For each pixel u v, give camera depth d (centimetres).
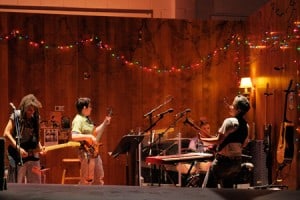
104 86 698
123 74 704
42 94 678
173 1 812
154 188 124
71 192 118
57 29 684
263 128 659
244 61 737
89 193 116
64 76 685
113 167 694
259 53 679
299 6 541
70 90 686
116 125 699
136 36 708
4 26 668
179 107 719
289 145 551
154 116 652
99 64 696
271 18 631
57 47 684
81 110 538
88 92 692
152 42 713
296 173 548
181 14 812
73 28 689
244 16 826
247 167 499
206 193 116
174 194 115
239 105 454
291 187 561
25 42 674
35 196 112
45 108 679
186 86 722
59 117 682
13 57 670
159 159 461
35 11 783
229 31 735
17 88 670
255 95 696
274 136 618
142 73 709
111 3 807
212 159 471
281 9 596
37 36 677
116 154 537
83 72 691
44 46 679
